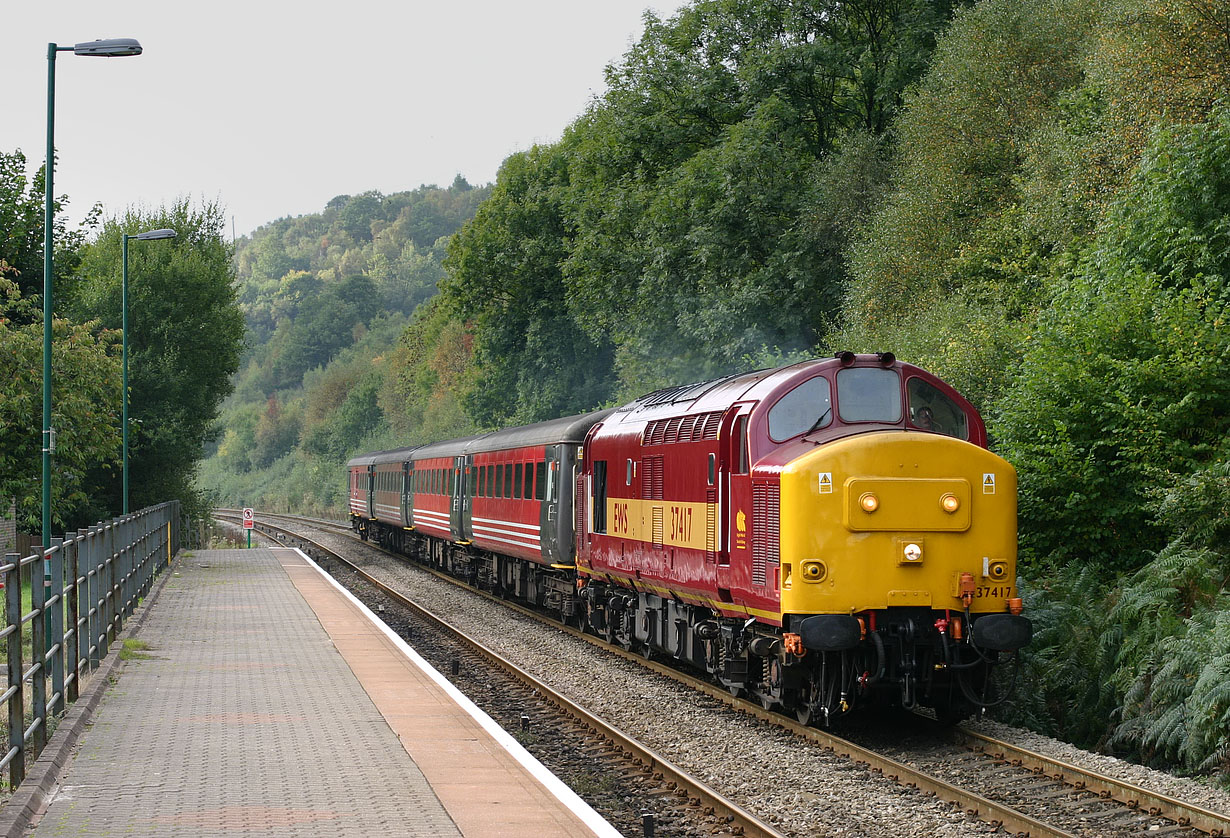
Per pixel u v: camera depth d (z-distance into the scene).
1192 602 13.57
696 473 13.66
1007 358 20.36
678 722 12.68
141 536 21.92
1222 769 10.78
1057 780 10.00
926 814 8.97
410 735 10.24
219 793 8.20
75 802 7.92
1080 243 22.80
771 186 35.91
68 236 36.16
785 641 11.34
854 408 12.33
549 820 7.58
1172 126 18.34
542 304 55.06
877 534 11.24
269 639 16.78
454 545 31.89
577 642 19.38
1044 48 28.58
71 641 11.47
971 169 28.89
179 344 44.53
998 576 11.48
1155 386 15.21
